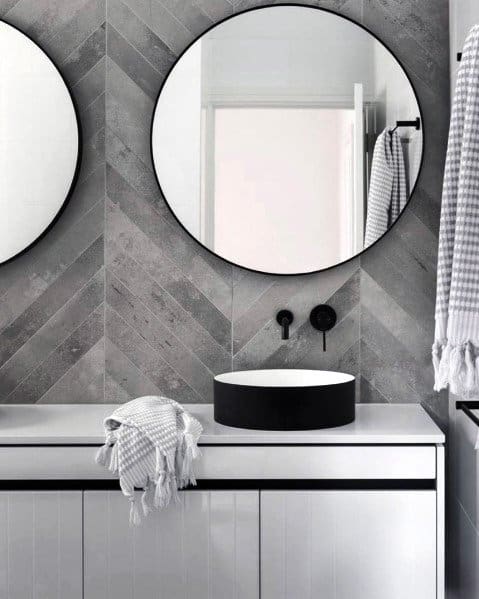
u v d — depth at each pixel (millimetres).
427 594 1788
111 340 2209
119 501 1804
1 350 2207
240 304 2201
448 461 2199
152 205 2199
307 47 2168
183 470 1739
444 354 1479
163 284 2203
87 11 2197
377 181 2160
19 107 2170
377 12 2191
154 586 1810
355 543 1790
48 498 1805
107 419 1795
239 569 1802
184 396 2211
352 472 1799
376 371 2197
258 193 2170
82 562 1810
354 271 2195
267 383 2105
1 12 2197
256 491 1795
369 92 2162
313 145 2168
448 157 1569
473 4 1880
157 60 2197
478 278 1422
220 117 2168
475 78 1446
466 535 2002
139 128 2199
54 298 2203
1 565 1812
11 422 1964
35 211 2172
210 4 2197
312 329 2201
